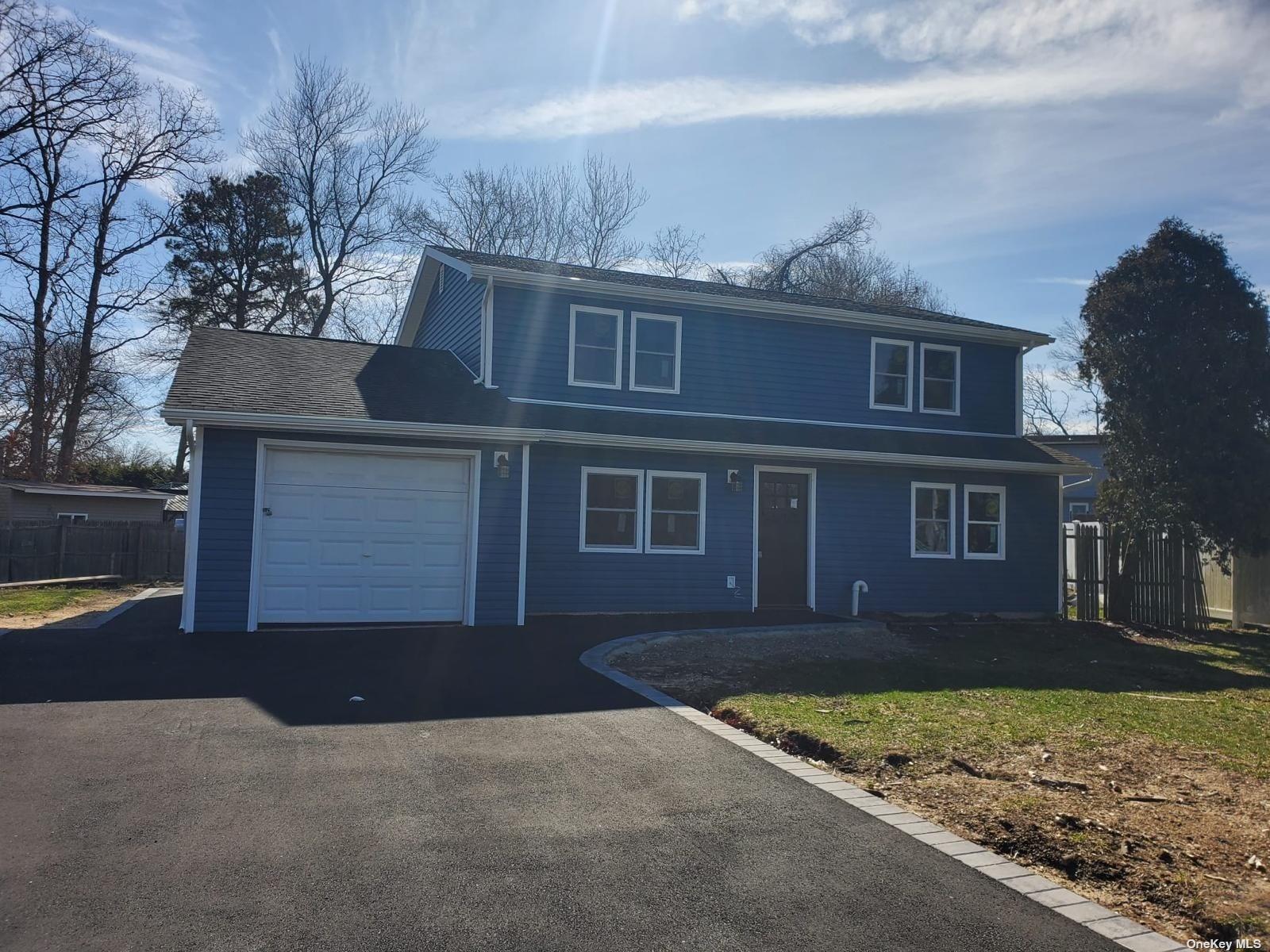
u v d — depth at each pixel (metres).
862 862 4.57
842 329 16.98
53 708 7.18
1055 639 13.98
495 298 14.70
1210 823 5.14
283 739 6.43
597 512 14.56
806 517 16.05
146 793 5.25
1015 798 5.54
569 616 14.04
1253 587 15.95
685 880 4.29
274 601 11.76
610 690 8.48
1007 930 3.87
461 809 5.14
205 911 3.80
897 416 17.31
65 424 31.34
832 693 8.72
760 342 16.36
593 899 4.05
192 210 32.19
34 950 3.44
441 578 12.53
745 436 15.18
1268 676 10.90
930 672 10.15
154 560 23.84
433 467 12.55
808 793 5.62
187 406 11.21
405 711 7.42
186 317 32.53
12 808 4.96
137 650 9.93
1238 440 14.91
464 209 35.41
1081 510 28.48
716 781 5.82
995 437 18.11
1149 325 15.48
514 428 12.82
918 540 16.81
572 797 5.42
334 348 15.87
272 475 11.79
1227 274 15.20
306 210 34.38
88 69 27.61
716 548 15.20
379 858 4.42
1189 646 13.82
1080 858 4.59
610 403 15.27
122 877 4.11
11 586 18.73
